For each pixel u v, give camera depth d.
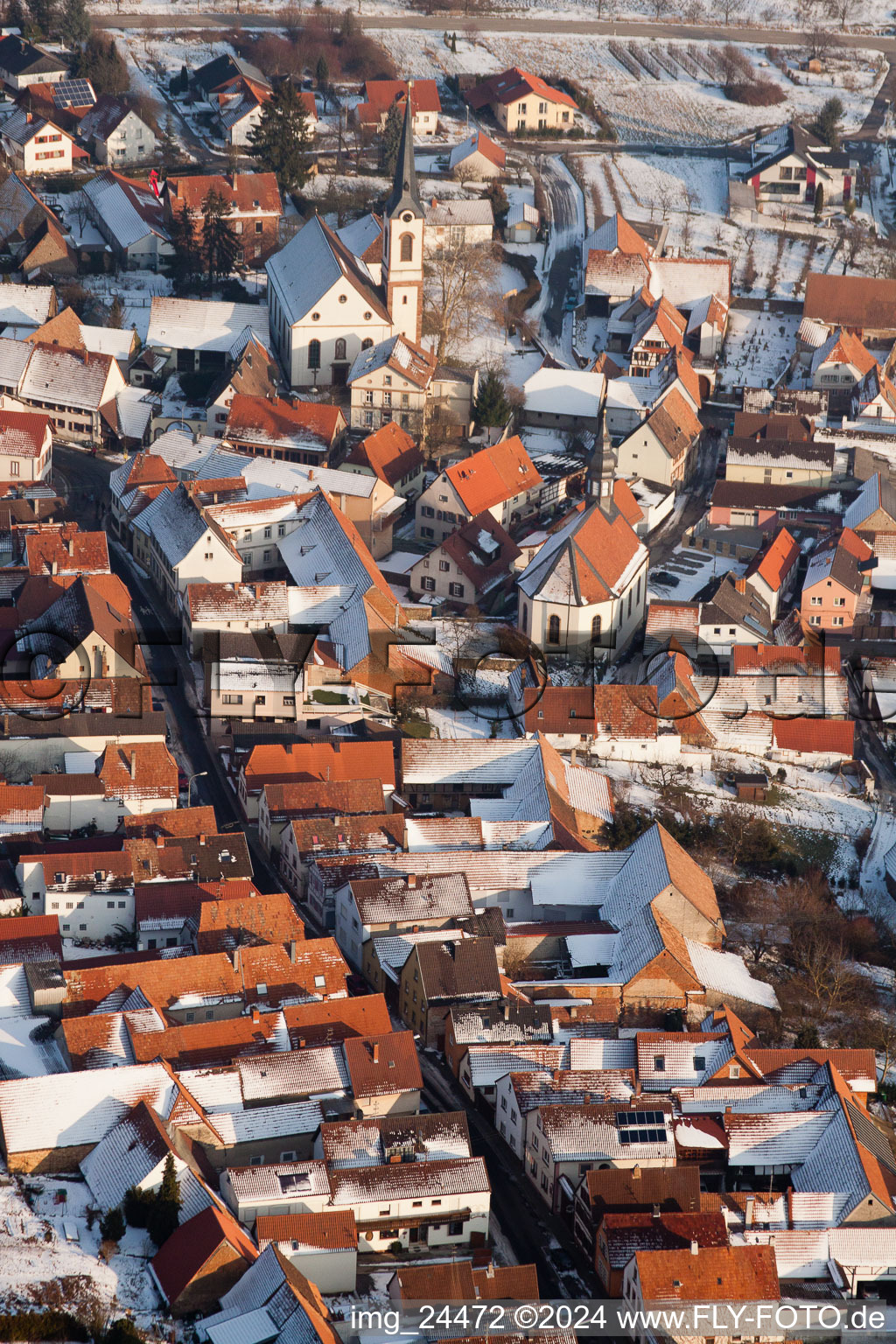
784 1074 155.00
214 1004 153.88
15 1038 146.25
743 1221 141.38
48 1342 117.50
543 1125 145.12
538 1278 136.00
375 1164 139.62
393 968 165.50
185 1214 129.38
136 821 175.00
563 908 177.88
